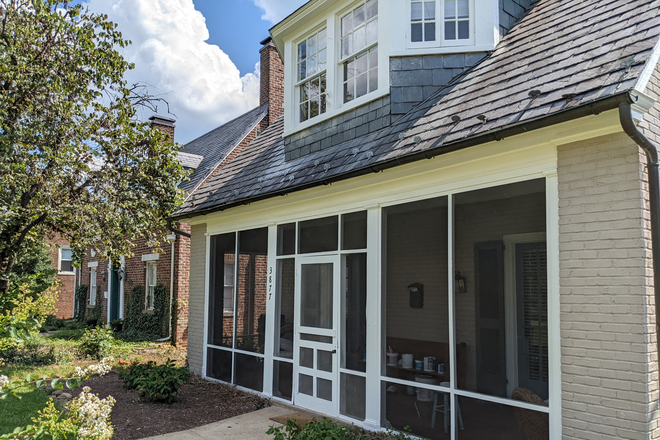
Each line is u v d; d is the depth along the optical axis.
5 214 7.78
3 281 9.16
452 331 5.21
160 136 9.81
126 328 16.48
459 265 5.27
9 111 8.12
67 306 23.66
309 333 7.24
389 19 7.30
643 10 4.76
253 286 8.63
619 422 3.74
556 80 4.57
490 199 5.04
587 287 4.06
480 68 6.48
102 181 9.34
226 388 8.66
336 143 8.06
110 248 9.98
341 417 6.51
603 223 4.02
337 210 6.98
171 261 14.32
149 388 7.57
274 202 8.04
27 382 3.97
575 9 6.07
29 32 7.98
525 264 4.69
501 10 7.21
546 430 4.25
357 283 6.56
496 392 4.77
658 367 3.72
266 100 16.59
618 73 3.90
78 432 3.69
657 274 3.70
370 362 6.14
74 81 8.72
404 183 5.99
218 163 14.44
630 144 3.92
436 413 5.30
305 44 9.23
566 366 4.12
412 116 6.54
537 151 4.57
